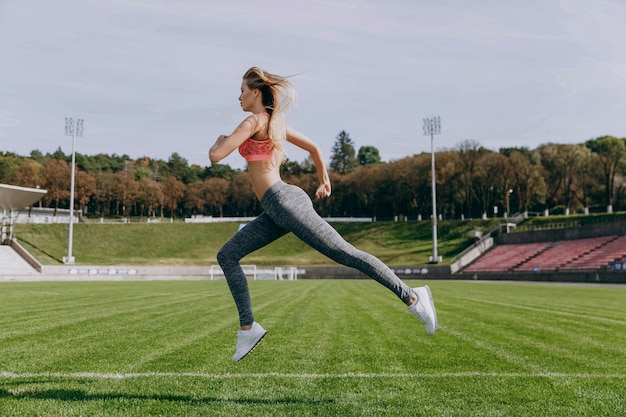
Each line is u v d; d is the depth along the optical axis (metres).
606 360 5.63
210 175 134.88
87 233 70.88
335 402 3.73
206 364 5.27
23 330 8.09
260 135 3.60
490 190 83.50
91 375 4.66
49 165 97.62
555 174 79.50
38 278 43.75
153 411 3.43
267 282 35.62
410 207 92.56
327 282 35.41
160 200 108.12
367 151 140.38
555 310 12.41
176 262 62.50
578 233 50.47
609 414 3.48
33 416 3.30
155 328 8.41
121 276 48.03
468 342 7.00
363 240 70.88
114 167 128.88
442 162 85.56
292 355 5.87
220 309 12.16
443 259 59.38
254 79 3.64
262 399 3.80
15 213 77.31
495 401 3.80
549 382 4.47
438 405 3.67
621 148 78.94
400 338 7.38
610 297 18.27
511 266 49.12
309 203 3.62
